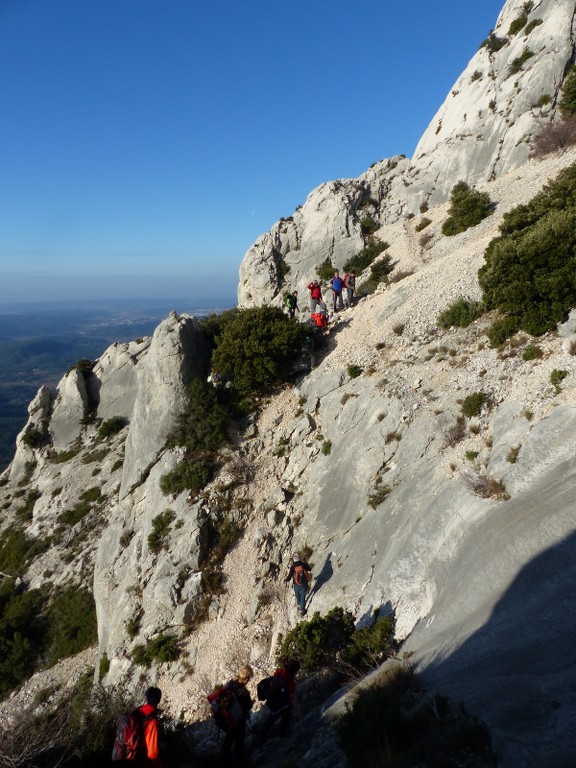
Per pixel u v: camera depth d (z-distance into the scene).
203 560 16.56
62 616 20.62
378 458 15.70
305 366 21.55
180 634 15.20
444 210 31.69
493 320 17.19
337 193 34.31
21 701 18.12
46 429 31.34
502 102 32.66
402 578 11.62
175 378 20.97
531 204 19.38
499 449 12.26
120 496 20.98
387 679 8.38
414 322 20.19
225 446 19.70
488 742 5.48
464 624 8.80
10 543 25.27
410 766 5.70
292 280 34.00
